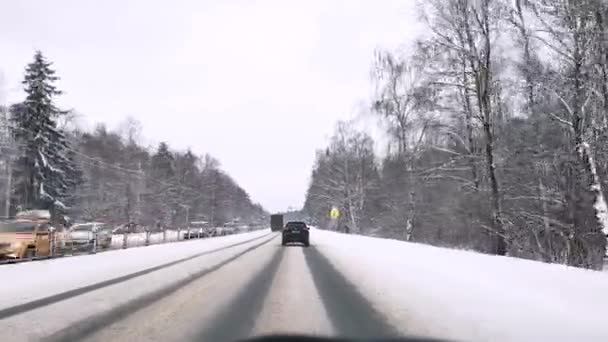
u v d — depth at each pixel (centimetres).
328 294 1252
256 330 841
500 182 2812
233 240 4597
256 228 11444
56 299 1140
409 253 2223
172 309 1041
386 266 1834
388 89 3959
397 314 959
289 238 3669
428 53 2731
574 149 2306
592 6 2122
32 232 2194
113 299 1157
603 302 923
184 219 9675
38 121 5244
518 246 2733
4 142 5172
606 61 2164
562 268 1341
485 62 2581
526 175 2842
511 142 2758
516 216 2789
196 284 1458
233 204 15238
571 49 2250
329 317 949
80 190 6588
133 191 7806
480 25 2577
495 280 1248
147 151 9769
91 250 2711
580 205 2355
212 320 928
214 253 2814
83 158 7269
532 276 1227
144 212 8131
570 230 2411
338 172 7356
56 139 5453
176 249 2973
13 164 5212
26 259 2014
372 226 6328
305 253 2850
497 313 906
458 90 2775
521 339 737
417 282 1356
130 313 994
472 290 1152
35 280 1415
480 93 2612
